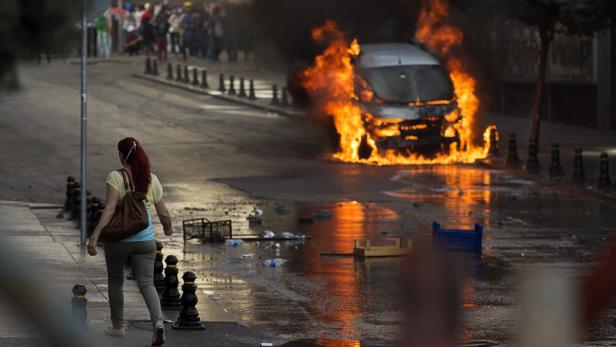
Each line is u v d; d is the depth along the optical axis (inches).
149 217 1015.6
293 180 2792.8
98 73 6063.0
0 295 290.0
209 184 2723.9
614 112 3939.5
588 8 3093.0
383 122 3174.2
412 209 2329.0
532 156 2945.4
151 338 1064.2
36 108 4446.4
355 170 2999.5
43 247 1732.3
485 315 1286.9
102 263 1581.0
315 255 1777.8
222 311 1284.4
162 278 1397.6
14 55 407.2
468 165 3117.6
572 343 1122.0
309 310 1330.0
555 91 4224.9
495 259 1727.4
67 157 3211.1
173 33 7421.3
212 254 1788.9
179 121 4239.7
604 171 2610.7
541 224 2128.4
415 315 1288.1
